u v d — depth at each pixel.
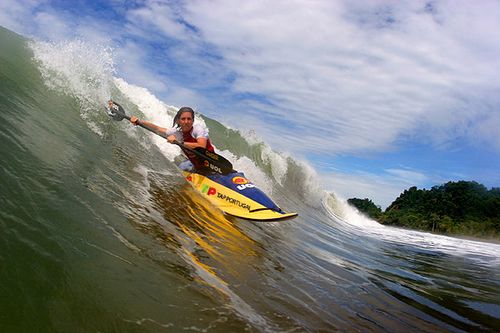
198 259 3.74
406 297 5.02
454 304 5.19
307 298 3.90
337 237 9.41
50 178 3.67
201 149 6.71
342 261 6.30
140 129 8.66
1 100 4.93
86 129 6.21
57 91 6.77
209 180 6.78
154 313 2.47
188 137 6.95
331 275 5.11
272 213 6.08
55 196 3.38
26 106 5.32
